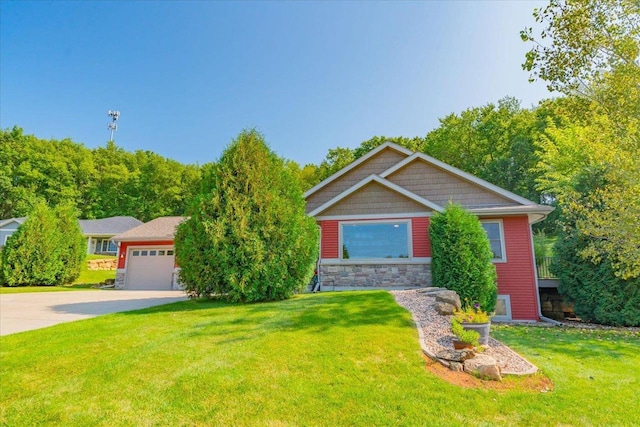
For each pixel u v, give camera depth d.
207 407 3.35
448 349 4.92
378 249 11.83
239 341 5.11
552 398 3.83
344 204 12.41
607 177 9.72
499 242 11.68
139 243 18.64
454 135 32.75
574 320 11.64
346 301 7.63
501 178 29.28
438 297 7.25
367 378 4.02
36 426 3.03
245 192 8.95
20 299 11.52
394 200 12.06
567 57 9.32
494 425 3.21
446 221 10.62
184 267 8.98
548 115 27.17
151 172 44.38
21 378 3.96
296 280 9.12
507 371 4.57
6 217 36.28
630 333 8.38
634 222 8.77
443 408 3.45
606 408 3.64
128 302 10.38
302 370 4.15
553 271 11.88
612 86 9.13
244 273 8.38
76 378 3.93
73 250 19.53
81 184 41.94
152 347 4.88
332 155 38.72
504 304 11.17
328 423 3.14
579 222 9.77
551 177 23.64
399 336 5.37
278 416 3.23
